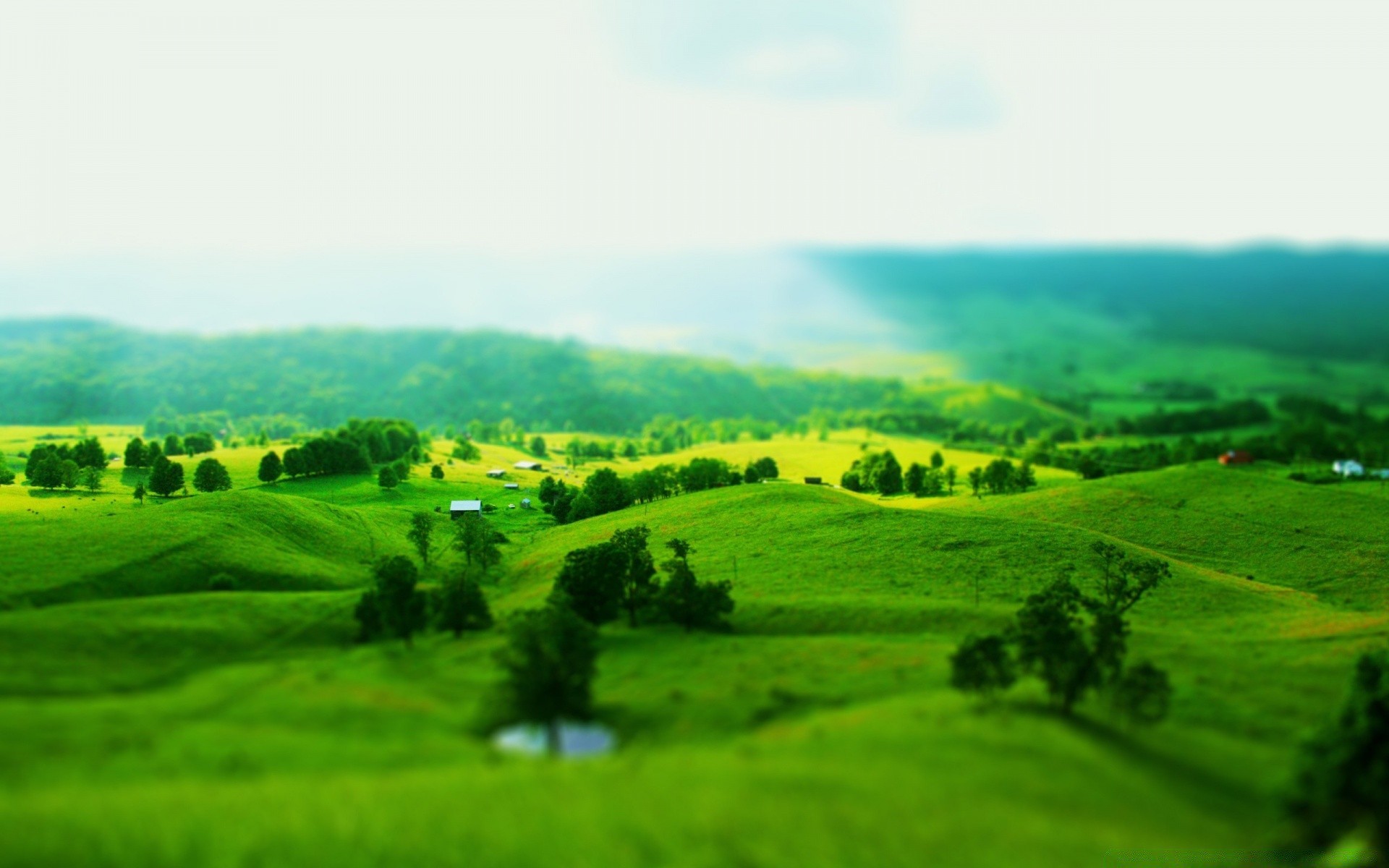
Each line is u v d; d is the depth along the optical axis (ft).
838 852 162.50
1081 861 158.10
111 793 182.39
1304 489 581.12
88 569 353.31
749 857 162.40
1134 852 161.79
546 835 171.12
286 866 162.30
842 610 344.90
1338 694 245.65
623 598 352.49
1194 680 257.75
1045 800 178.19
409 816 177.06
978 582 386.93
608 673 282.97
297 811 177.78
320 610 339.36
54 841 165.89
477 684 266.98
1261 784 192.54
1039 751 199.11
